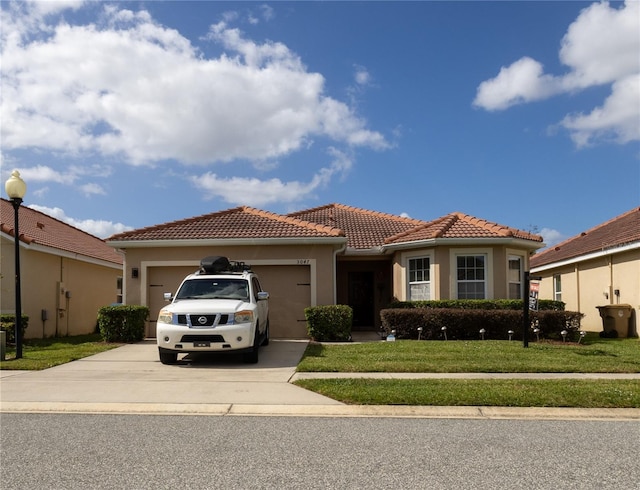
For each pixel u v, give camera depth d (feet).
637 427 21.09
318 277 51.06
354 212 80.33
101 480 15.23
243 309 35.45
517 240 53.11
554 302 53.83
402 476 15.53
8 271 54.34
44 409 23.98
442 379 29.32
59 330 62.75
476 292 53.93
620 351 40.50
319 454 17.58
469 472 15.88
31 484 14.93
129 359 37.91
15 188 39.63
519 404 24.00
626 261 58.29
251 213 59.67
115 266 75.36
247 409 23.82
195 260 51.47
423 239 53.67
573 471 15.99
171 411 23.66
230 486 14.76
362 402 24.36
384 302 65.31
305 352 39.68
